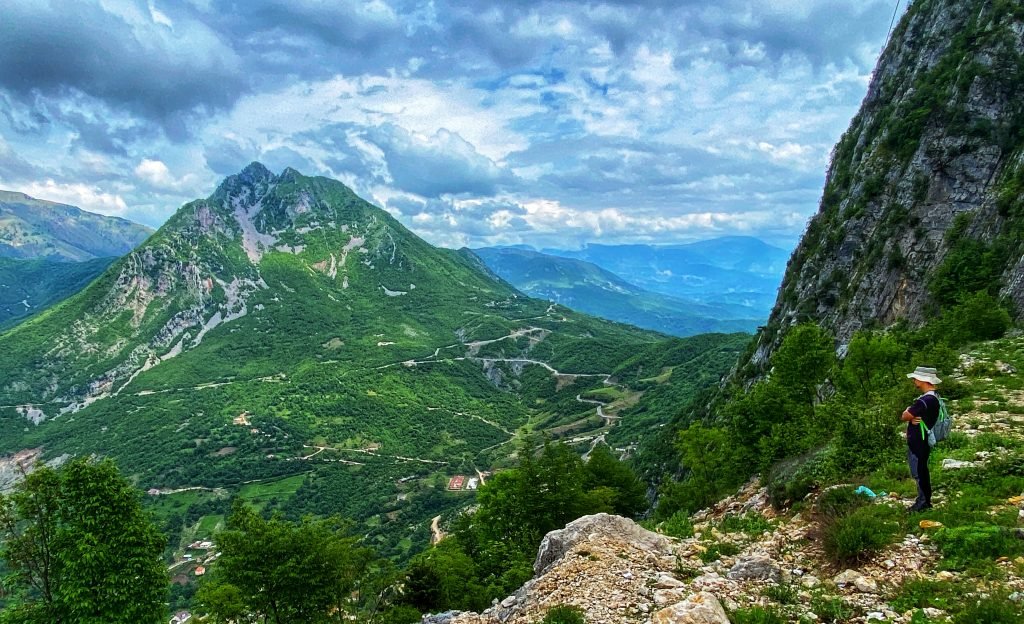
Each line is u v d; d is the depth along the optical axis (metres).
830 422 24.16
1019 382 24.86
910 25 103.25
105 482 28.28
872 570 11.59
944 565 10.86
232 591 32.38
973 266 57.38
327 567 31.95
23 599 28.23
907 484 15.42
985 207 63.47
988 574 10.04
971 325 39.97
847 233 92.06
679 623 10.55
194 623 32.84
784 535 15.36
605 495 44.44
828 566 12.60
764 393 35.06
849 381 31.98
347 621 34.72
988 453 16.19
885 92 103.31
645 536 16.80
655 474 96.25
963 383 26.06
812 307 93.69
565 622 11.35
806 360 36.44
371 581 35.50
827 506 15.53
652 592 12.52
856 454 18.00
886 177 88.50
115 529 28.03
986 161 71.44
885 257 78.50
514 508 41.88
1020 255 50.72
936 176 76.00
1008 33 77.19
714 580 12.91
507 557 38.53
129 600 27.55
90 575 26.86
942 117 79.50
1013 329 38.84
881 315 76.19
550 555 17.67
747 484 29.84
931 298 61.41
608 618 11.50
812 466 19.12
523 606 13.52
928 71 90.81
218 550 32.25
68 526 28.03
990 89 74.94
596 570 13.98
